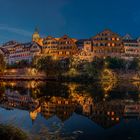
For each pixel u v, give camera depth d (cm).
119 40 15188
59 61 13162
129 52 15375
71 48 15550
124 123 2570
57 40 15950
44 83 9194
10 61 19050
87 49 14962
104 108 3578
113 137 2053
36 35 18888
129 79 13400
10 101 4228
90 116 2923
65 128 2288
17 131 1548
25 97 4881
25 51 17862
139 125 2477
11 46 19625
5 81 10275
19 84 8569
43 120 2592
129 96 5134
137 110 3412
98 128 2334
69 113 3097
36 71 12912
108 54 15000
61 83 9256
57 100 4453
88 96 5094
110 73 12462
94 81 10894
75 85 8212
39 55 16162
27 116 2773
